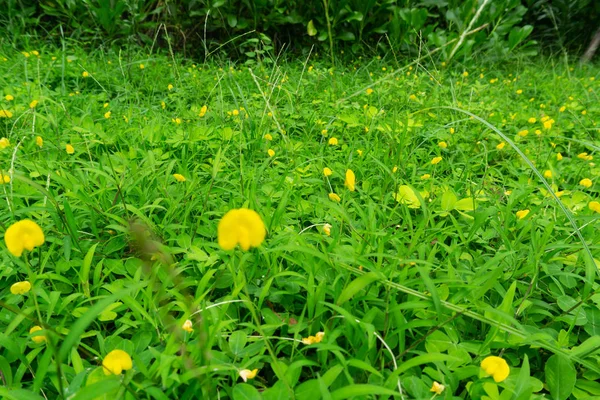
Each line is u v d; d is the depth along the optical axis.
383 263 0.40
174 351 0.27
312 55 1.82
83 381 0.26
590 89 1.31
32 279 0.29
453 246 0.42
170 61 1.50
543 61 2.02
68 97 0.95
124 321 0.32
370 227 0.43
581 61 2.23
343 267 0.35
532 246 0.42
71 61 1.25
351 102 1.08
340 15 1.78
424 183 0.60
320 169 0.64
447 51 1.67
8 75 1.05
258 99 1.08
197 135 0.69
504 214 0.50
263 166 0.55
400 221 0.51
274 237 0.41
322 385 0.22
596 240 0.44
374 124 0.83
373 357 0.30
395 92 1.10
